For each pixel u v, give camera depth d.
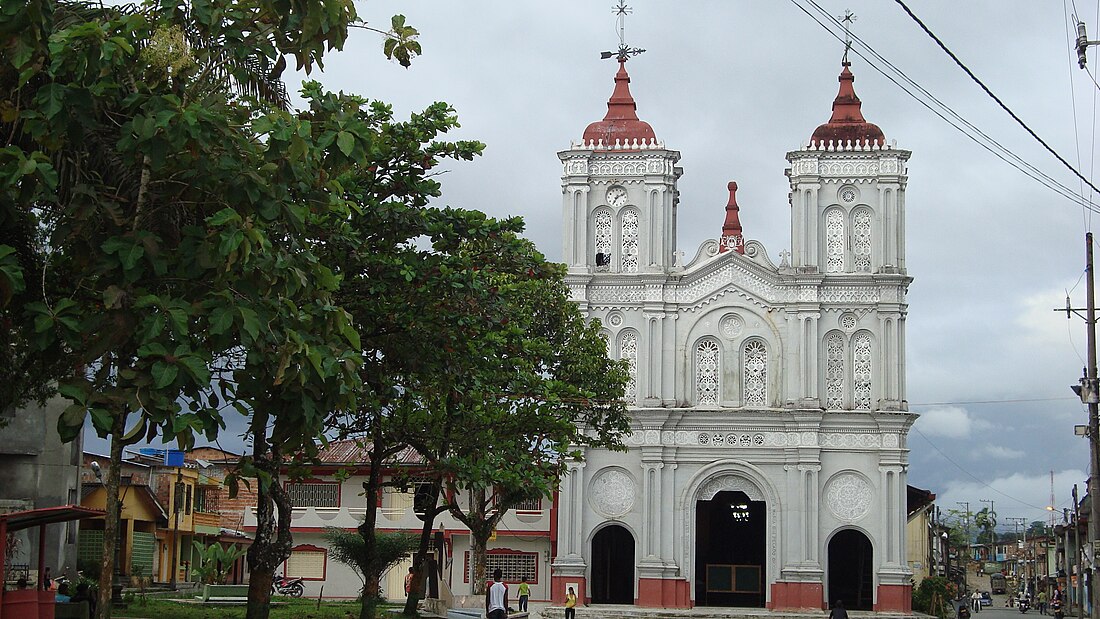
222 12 17.52
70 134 16.05
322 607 40.88
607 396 47.38
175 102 15.93
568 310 46.06
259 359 16.39
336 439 30.45
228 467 29.72
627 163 65.00
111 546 27.42
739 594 64.88
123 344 16.19
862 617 59.03
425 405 33.34
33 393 22.11
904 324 63.31
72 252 17.05
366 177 27.16
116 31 16.11
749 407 63.28
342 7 17.81
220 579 55.72
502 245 29.12
